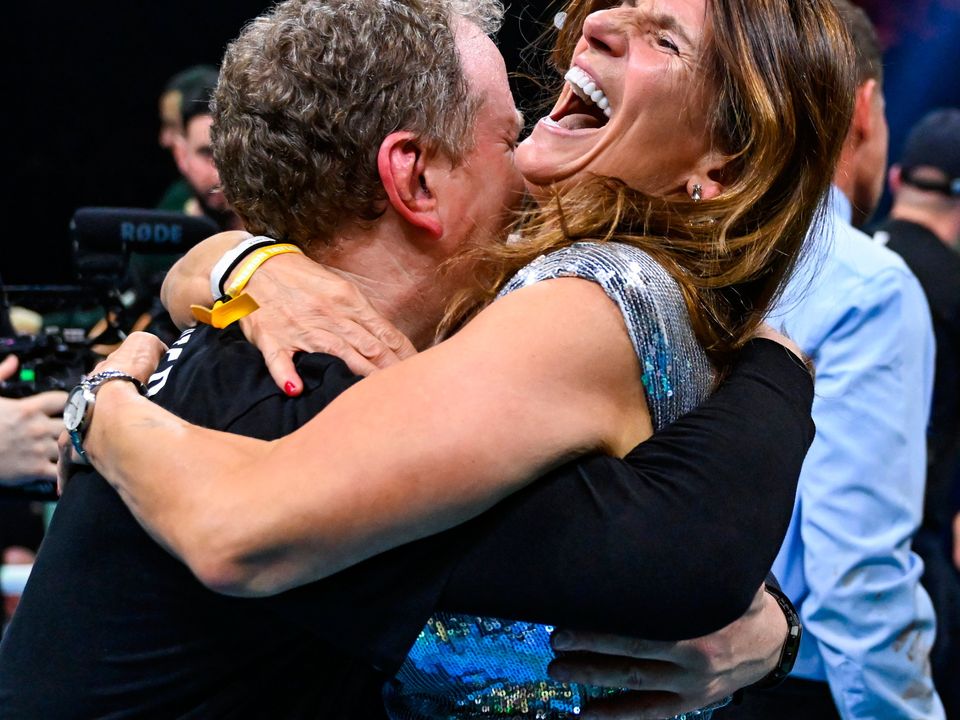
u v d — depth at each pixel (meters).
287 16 1.82
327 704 1.67
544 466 1.49
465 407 1.45
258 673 1.65
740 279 1.71
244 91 1.82
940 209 4.13
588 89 1.90
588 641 1.58
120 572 1.64
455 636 1.63
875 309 2.82
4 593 3.83
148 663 1.63
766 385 1.67
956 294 3.79
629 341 1.56
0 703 1.67
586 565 1.46
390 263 1.88
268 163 1.82
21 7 8.05
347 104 1.76
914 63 8.69
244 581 1.44
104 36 8.16
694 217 1.72
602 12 1.86
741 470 1.53
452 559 1.50
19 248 8.40
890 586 2.78
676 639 1.51
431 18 1.83
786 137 1.71
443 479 1.43
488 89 1.89
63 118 8.30
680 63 1.76
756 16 1.73
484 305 1.78
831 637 2.81
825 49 1.75
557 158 1.90
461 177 1.87
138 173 8.42
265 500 1.43
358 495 1.42
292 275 1.83
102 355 3.14
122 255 3.14
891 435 2.80
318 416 1.50
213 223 3.21
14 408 2.93
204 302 1.99
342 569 1.48
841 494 2.79
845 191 3.30
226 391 1.68
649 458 1.53
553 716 1.71
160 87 8.29
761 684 1.89
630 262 1.60
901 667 2.80
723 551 1.47
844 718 2.84
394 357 1.73
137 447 1.56
